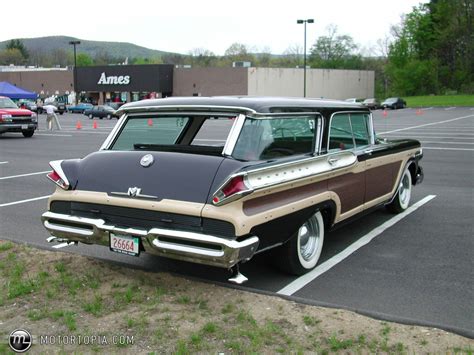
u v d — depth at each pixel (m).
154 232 4.42
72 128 32.53
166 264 5.75
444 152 16.89
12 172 13.13
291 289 5.06
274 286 5.14
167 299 4.61
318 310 4.36
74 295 4.72
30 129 24.48
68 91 77.38
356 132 6.46
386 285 5.19
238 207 4.27
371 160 6.45
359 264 5.81
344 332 3.96
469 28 90.44
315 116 5.51
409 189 8.34
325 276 5.42
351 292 5.00
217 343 3.82
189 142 5.38
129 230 4.59
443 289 5.09
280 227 4.74
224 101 4.89
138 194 4.61
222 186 4.23
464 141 20.80
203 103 4.93
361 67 110.25
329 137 5.74
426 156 15.84
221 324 4.11
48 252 5.97
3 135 25.80
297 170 4.87
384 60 109.25
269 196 4.58
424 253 6.23
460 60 91.88
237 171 4.32
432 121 36.22
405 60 93.88
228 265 4.27
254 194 4.34
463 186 10.74
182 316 4.26
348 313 4.29
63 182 5.01
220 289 4.83
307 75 71.12
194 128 5.35
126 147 5.34
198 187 4.40
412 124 32.69
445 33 91.00
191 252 4.29
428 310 4.59
